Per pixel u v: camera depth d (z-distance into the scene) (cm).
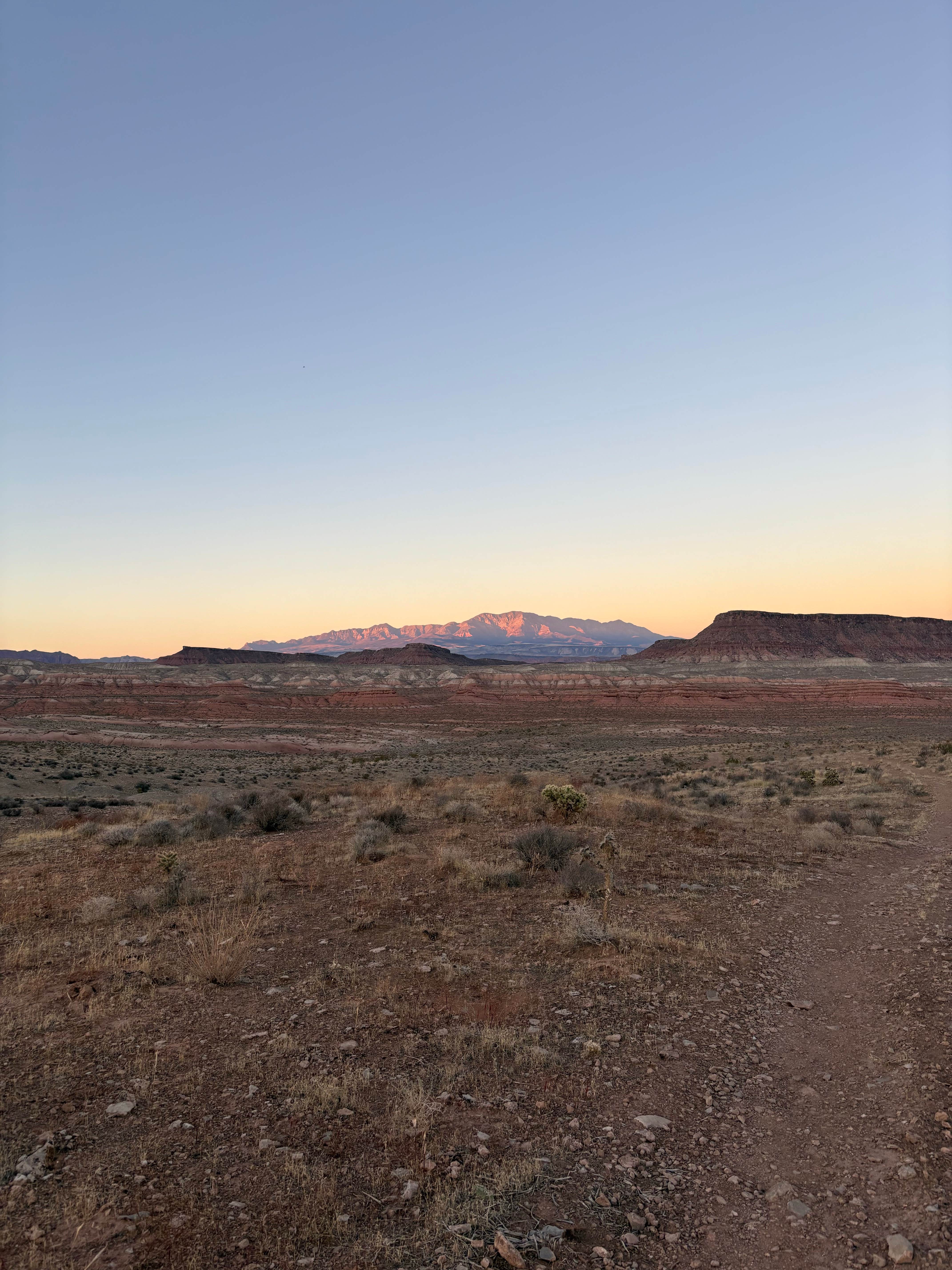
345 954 1042
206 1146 573
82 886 1435
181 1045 752
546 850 1602
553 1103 652
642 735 10831
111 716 14100
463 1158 564
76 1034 777
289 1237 473
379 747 9912
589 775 4403
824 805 2733
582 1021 826
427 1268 448
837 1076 709
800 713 14675
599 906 1298
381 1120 615
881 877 1575
